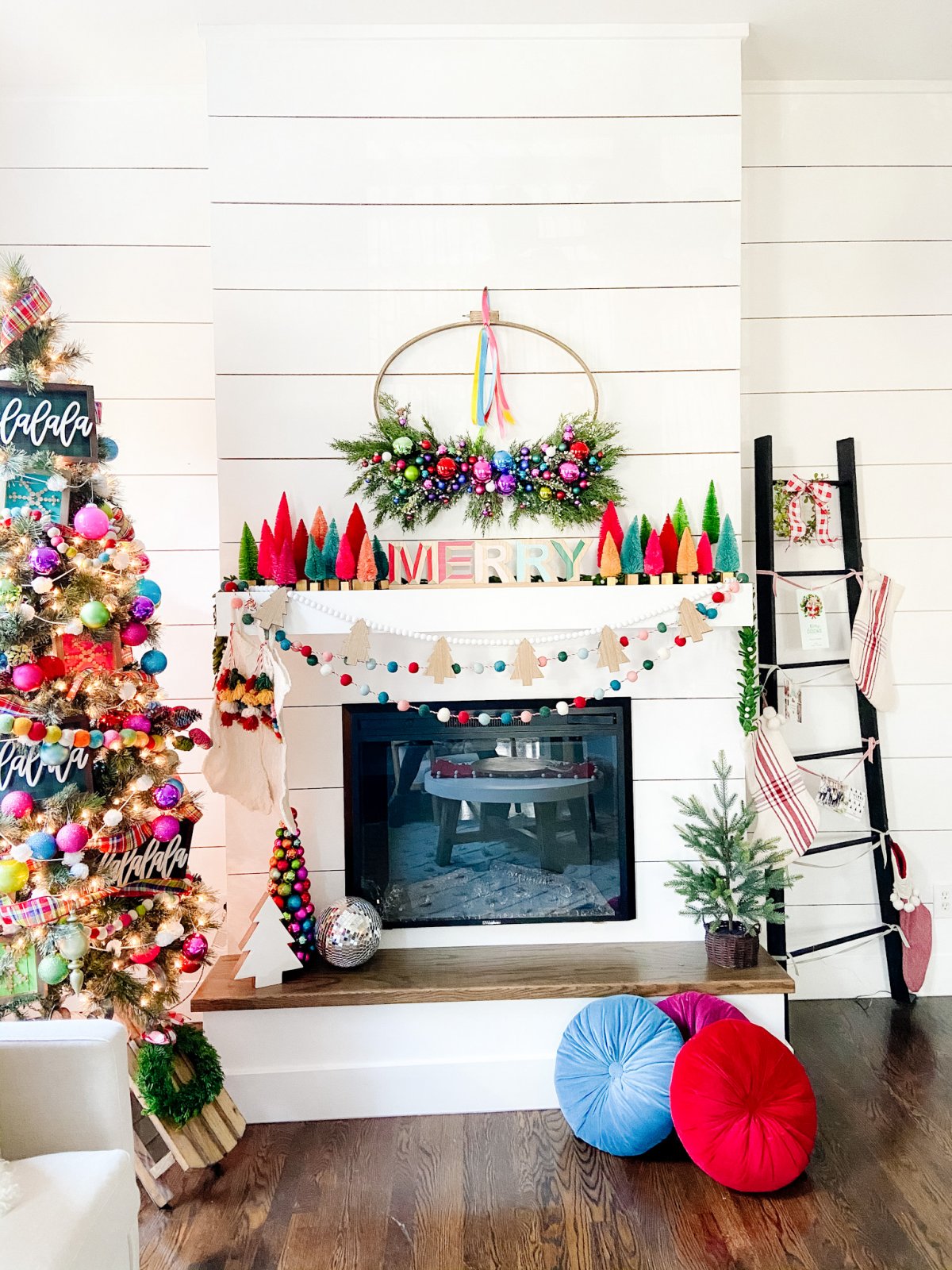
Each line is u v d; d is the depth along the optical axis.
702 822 2.57
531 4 2.33
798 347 2.89
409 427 2.47
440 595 2.36
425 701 2.54
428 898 2.56
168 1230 1.88
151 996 2.01
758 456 2.77
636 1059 2.09
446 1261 1.77
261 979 2.30
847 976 2.95
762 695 2.74
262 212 2.44
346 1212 1.93
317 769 2.53
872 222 2.88
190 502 2.82
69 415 2.06
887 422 2.91
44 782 2.00
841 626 2.91
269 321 2.46
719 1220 1.87
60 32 2.42
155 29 2.41
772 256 2.87
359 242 2.46
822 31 2.50
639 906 2.58
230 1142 2.13
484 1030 2.32
